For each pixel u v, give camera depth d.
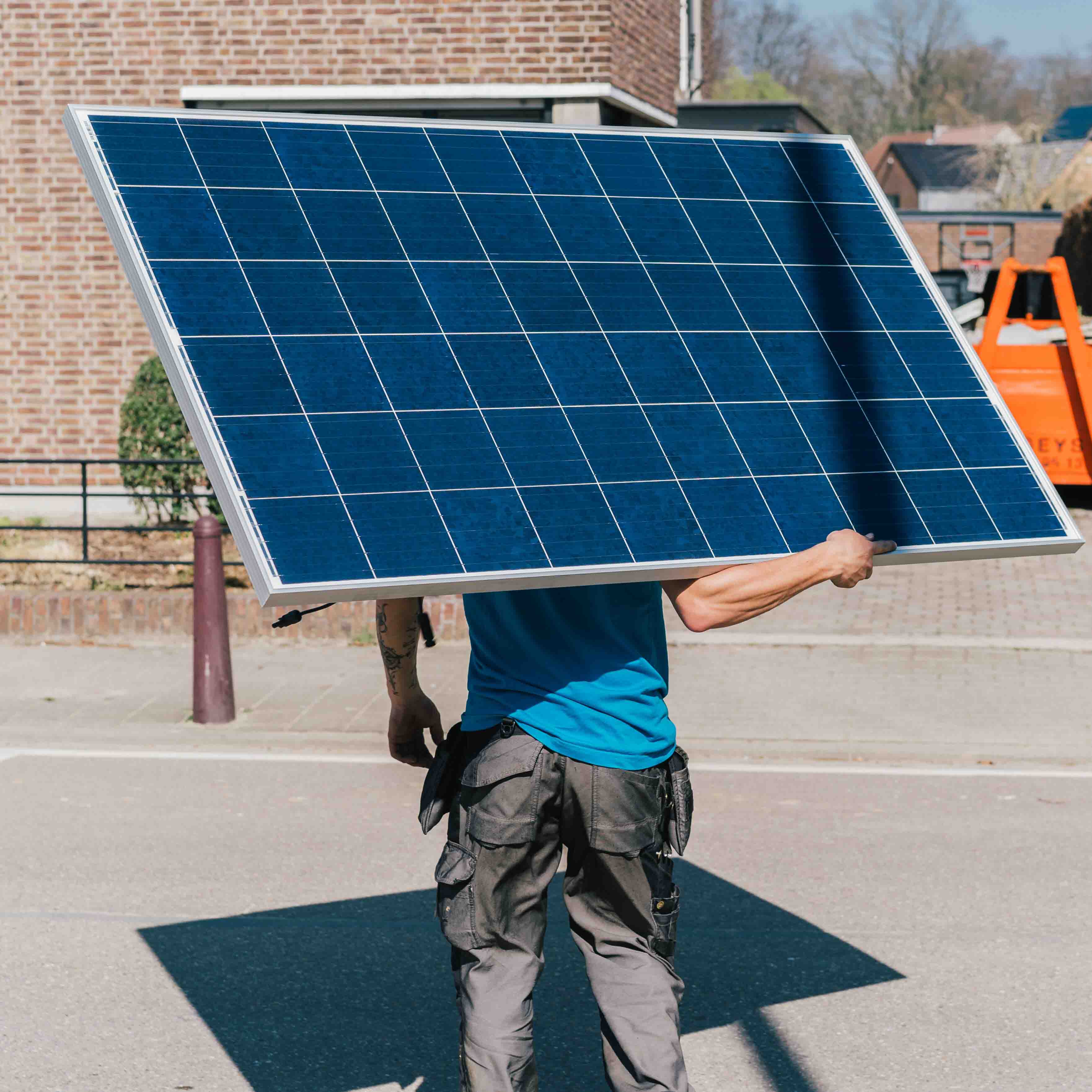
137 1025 4.65
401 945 5.29
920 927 5.44
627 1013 3.36
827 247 3.99
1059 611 11.08
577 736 3.26
